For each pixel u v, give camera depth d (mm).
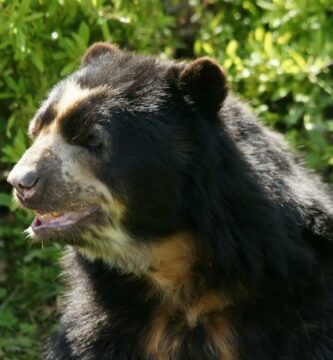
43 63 12477
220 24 14367
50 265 13156
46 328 12414
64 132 8641
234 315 9133
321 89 13469
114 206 8656
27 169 8516
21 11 11883
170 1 14883
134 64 9031
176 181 8664
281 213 8875
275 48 13336
